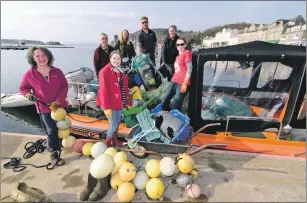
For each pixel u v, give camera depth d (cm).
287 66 344
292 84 344
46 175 321
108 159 276
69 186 300
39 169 335
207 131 394
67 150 385
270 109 384
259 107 393
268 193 283
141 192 292
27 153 373
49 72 310
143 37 566
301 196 278
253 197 277
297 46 340
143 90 497
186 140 333
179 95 392
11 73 1642
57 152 346
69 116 482
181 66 382
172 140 322
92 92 485
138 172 288
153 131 334
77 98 491
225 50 348
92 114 494
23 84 306
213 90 396
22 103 666
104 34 496
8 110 682
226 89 398
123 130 419
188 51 356
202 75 359
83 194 276
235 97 400
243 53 337
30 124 668
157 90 450
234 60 343
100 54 507
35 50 291
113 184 280
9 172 328
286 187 293
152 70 518
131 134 350
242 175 316
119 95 329
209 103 394
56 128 343
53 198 280
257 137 380
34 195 263
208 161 347
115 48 568
